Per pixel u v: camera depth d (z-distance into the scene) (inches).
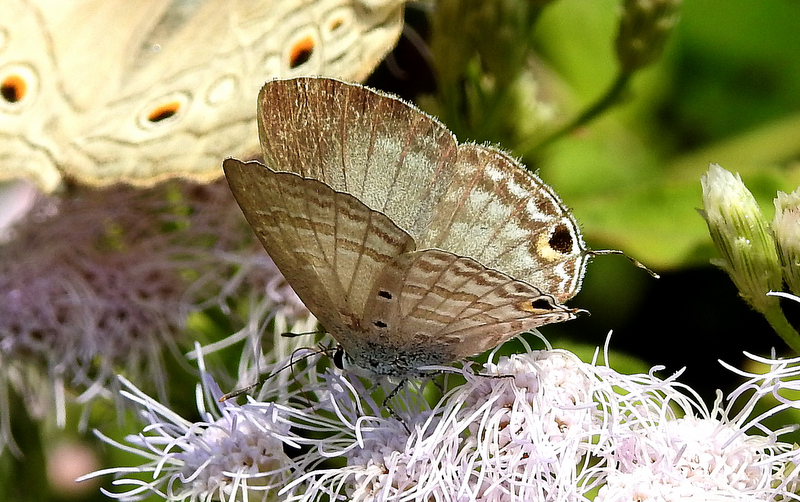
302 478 7.5
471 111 8.7
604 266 8.6
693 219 8.6
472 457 7.4
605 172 9.2
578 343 8.4
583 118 8.7
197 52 7.8
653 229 8.6
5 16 7.6
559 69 9.5
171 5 7.8
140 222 8.6
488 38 8.4
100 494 8.6
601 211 8.6
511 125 8.7
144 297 8.5
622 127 9.4
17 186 8.9
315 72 7.8
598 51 9.5
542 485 7.3
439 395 7.7
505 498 7.4
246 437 7.6
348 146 7.3
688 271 8.6
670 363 8.5
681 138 9.4
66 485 8.6
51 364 8.5
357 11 7.8
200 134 7.8
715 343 8.5
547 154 9.0
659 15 8.5
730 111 9.4
